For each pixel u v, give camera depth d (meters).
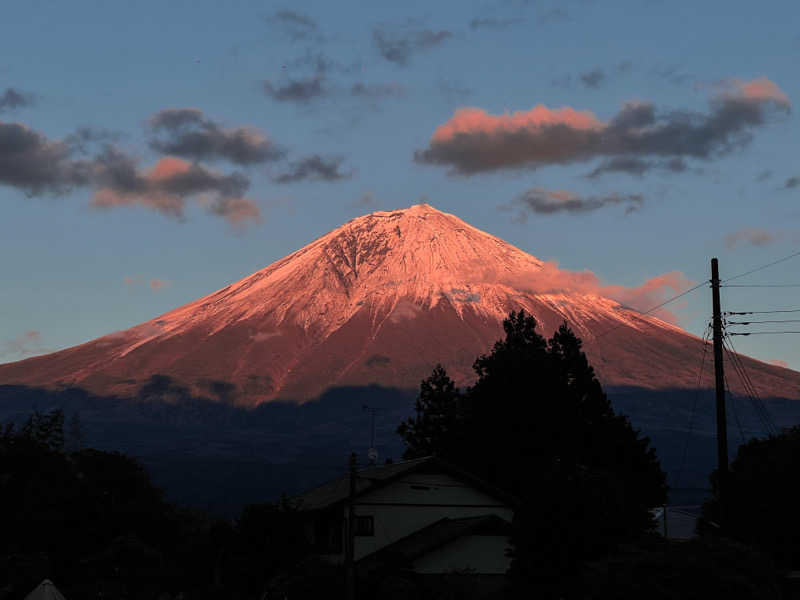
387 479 73.06
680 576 40.91
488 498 75.62
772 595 41.78
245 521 67.94
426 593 59.91
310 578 61.78
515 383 88.81
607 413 91.69
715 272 53.41
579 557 52.72
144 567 73.19
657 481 89.81
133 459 90.69
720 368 52.66
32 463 79.44
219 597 69.06
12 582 66.19
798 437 75.88
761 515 71.50
